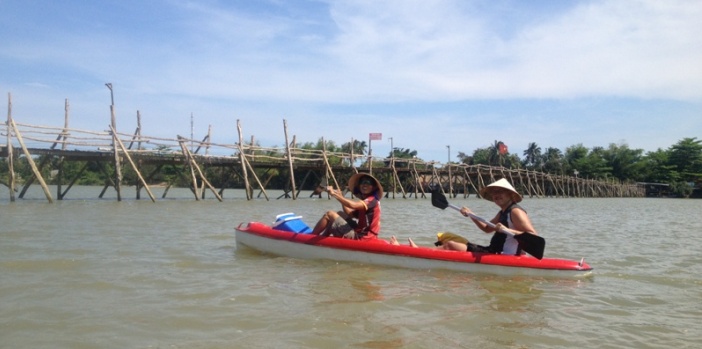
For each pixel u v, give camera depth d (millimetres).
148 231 10516
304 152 29422
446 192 52500
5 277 5715
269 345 3713
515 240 6660
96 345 3680
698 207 37938
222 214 16188
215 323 4207
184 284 5598
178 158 25641
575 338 4086
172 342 3758
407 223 14398
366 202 7359
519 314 4730
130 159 21938
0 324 4094
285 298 5062
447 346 3787
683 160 95812
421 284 5883
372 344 3779
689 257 8531
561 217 19953
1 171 40125
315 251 7328
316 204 24875
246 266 6781
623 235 12352
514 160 94625
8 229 10242
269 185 51125
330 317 4430
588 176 96812
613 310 4965
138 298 4957
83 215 14211
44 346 3641
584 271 6500
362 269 6707
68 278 5734
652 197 95375
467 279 6234
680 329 4387
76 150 21734
